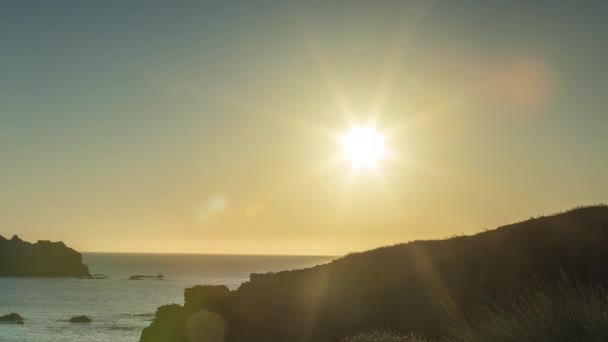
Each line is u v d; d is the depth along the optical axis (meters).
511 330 8.04
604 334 7.39
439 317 31.47
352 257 46.75
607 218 35.00
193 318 47.50
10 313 112.56
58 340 82.38
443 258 38.97
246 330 41.44
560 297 8.30
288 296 42.72
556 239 34.28
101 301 143.12
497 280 33.31
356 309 37.03
